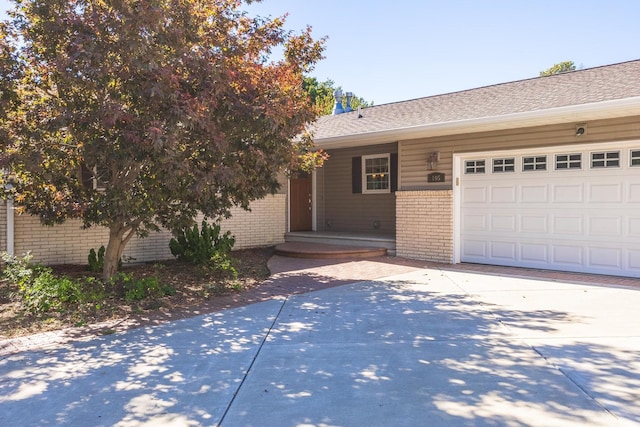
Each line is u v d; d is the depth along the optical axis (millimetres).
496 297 7137
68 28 5848
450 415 3330
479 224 10406
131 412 3482
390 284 8336
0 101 6078
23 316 6211
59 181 7293
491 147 9969
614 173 8539
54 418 3408
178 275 9148
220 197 8109
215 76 6383
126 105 6344
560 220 9234
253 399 3680
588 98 8430
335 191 14914
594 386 3768
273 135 6984
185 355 4746
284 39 7832
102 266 9258
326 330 5566
